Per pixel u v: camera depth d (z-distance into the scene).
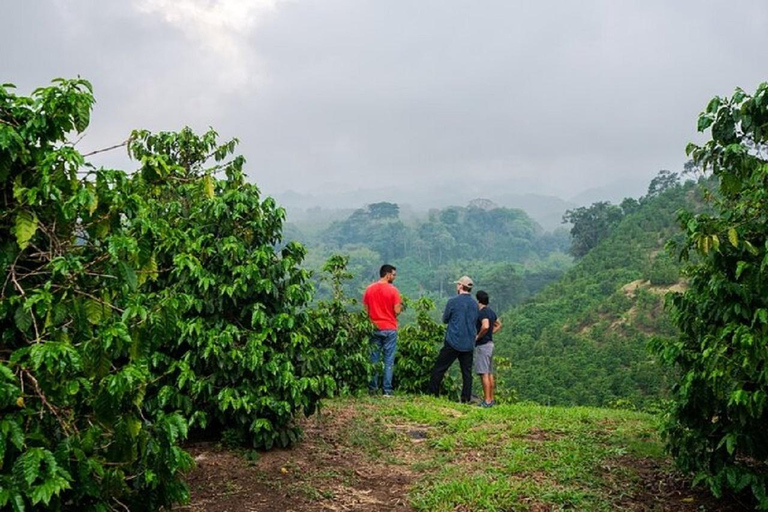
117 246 3.07
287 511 4.93
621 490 5.28
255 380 6.16
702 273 4.92
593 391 41.72
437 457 6.39
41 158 3.04
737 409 4.54
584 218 106.12
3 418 2.71
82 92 3.13
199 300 5.94
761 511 4.75
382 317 9.95
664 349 5.03
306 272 6.70
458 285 10.15
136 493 3.34
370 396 9.76
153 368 5.90
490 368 9.91
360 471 5.99
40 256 3.16
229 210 6.38
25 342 3.13
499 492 5.16
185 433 3.27
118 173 3.15
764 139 4.73
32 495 2.54
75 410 3.11
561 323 64.56
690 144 5.06
